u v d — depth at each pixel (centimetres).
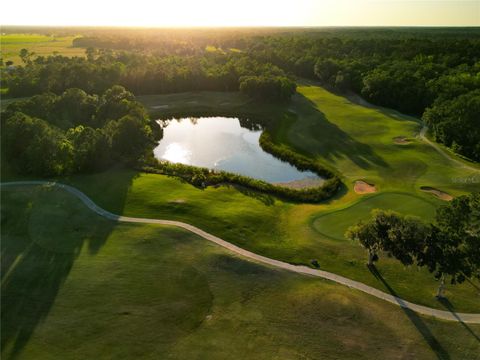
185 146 8256
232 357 3100
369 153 7462
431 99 9800
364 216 5122
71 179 6116
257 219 5153
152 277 3972
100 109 8381
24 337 3272
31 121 6775
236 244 4575
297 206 5672
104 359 3083
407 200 5516
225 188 6097
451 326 3375
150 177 6303
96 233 4681
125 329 3362
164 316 3503
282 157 7569
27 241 4528
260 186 6128
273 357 3094
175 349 3177
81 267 4094
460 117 7538
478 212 3553
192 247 4450
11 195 5509
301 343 3219
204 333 3328
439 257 3469
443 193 5866
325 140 8200
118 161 6838
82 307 3591
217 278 3975
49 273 4009
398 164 6925
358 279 3981
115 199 5491
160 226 4825
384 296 3731
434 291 3806
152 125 8975
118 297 3709
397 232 3700
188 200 5484
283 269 4134
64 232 4700
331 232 4816
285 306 3606
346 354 3114
